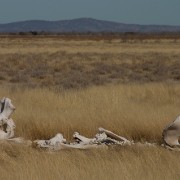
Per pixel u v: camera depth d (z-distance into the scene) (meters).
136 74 88.00
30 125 29.08
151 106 36.91
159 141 27.62
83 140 24.75
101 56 137.88
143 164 20.58
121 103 37.16
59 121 29.44
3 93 43.59
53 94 41.06
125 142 24.31
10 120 25.77
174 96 43.22
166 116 31.12
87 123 29.22
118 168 19.69
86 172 19.31
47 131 28.56
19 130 28.52
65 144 23.78
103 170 19.58
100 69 93.94
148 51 165.50
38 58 126.81
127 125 29.00
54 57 133.50
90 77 80.44
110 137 25.33
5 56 131.38
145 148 23.42
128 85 49.84
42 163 20.41
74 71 93.94
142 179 18.64
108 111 32.28
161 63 114.00
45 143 24.31
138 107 35.62
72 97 38.94
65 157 21.39
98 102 37.25
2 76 79.25
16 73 86.31
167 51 165.38
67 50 170.88
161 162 21.00
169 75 87.50
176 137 24.33
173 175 19.25
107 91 42.91
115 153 22.34
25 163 20.50
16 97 40.44
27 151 22.78
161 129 28.64
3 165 20.70
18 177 18.67
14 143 24.19
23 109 34.03
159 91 44.56
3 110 25.86
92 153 22.61
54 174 18.92
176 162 21.09
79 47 197.25
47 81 72.88
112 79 80.44
